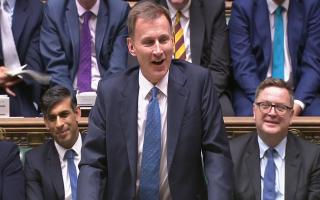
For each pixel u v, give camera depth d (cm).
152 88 909
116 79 921
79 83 1520
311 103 1491
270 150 1195
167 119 891
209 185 865
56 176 1259
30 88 1527
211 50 1533
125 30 1541
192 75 909
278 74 1532
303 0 1545
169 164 879
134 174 887
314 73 1512
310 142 1262
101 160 904
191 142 886
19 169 1225
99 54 1528
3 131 1381
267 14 1537
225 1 1714
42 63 1548
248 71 1513
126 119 898
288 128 1259
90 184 878
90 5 1538
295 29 1538
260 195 1162
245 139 1212
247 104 1484
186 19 1546
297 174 1168
